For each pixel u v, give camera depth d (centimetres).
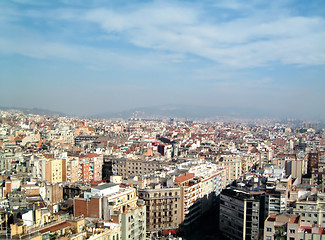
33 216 15438
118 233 17725
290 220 18838
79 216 17350
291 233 18212
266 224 18788
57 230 14988
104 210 18738
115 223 17938
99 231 16475
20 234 13862
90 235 15862
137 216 19638
